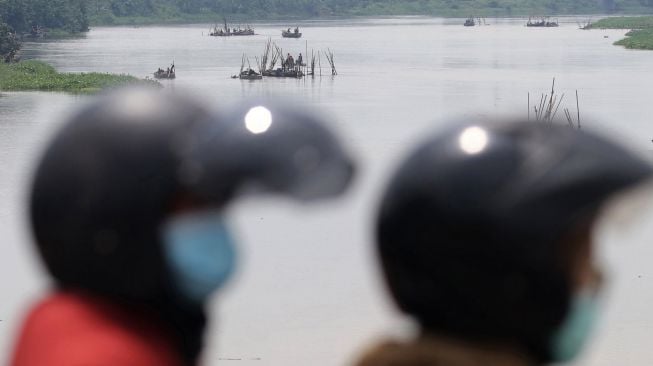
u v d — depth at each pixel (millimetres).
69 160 9031
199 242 9102
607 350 53344
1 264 69250
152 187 8883
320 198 8555
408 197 7859
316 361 51969
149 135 8930
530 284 7723
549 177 7559
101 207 8922
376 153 125125
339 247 73938
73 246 9047
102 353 8633
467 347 7930
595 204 7504
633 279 65000
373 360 8180
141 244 8992
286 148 8438
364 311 59625
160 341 9039
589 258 7836
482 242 7652
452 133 7938
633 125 154000
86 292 9133
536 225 7566
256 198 8625
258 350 53031
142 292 9078
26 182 9789
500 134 7805
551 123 8172
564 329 7965
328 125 8719
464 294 7801
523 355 7973
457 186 7688
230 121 8641
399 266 8000
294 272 67625
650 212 8086
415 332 8289
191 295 9250
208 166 8547
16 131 145875
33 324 8984
